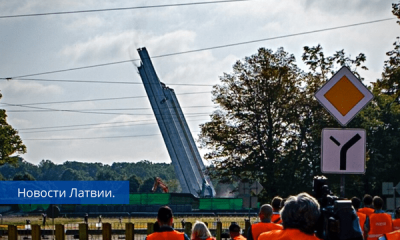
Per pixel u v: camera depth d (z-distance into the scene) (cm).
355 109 1068
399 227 1534
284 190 5141
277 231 598
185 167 7906
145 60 7050
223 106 5309
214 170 5431
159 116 7338
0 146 7769
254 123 5225
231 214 7294
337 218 643
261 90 5194
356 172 1039
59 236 2767
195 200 8538
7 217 7606
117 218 7238
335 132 1045
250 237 1004
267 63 5262
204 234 1189
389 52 3159
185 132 7831
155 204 8525
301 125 5225
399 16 3084
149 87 7156
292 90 5188
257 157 5178
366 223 1332
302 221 580
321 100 1077
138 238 3988
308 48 4697
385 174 6588
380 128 6606
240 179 5400
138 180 18812
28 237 4350
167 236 947
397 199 3034
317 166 5203
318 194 770
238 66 5297
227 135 5225
